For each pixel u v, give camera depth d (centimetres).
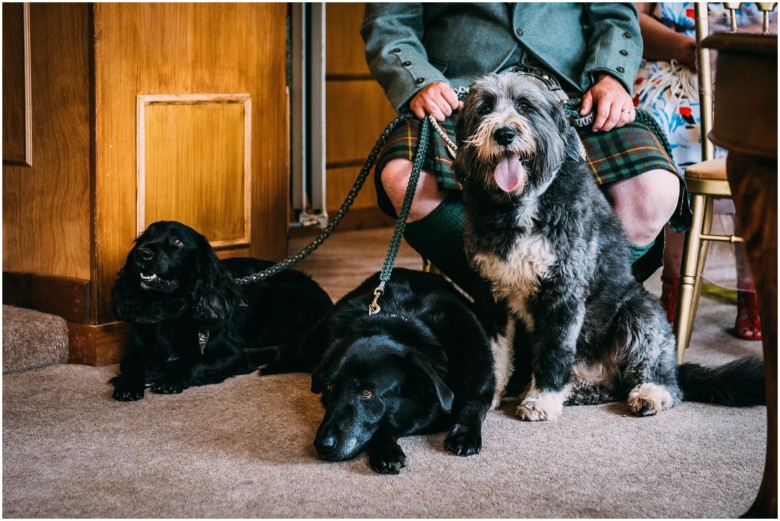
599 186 272
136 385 253
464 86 284
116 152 289
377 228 578
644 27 361
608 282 245
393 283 254
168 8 299
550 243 225
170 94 302
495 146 216
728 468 201
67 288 290
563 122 232
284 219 351
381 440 205
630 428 229
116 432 223
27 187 300
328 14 541
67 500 182
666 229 328
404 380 212
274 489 188
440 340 232
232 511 177
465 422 217
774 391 149
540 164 221
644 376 247
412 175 257
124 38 287
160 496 184
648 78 361
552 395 236
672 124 356
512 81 228
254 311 301
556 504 181
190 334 273
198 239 272
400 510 178
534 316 237
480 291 242
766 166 145
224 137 322
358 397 207
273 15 335
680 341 286
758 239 148
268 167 341
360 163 571
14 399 249
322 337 265
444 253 282
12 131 300
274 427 228
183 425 229
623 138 269
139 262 257
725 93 150
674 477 196
